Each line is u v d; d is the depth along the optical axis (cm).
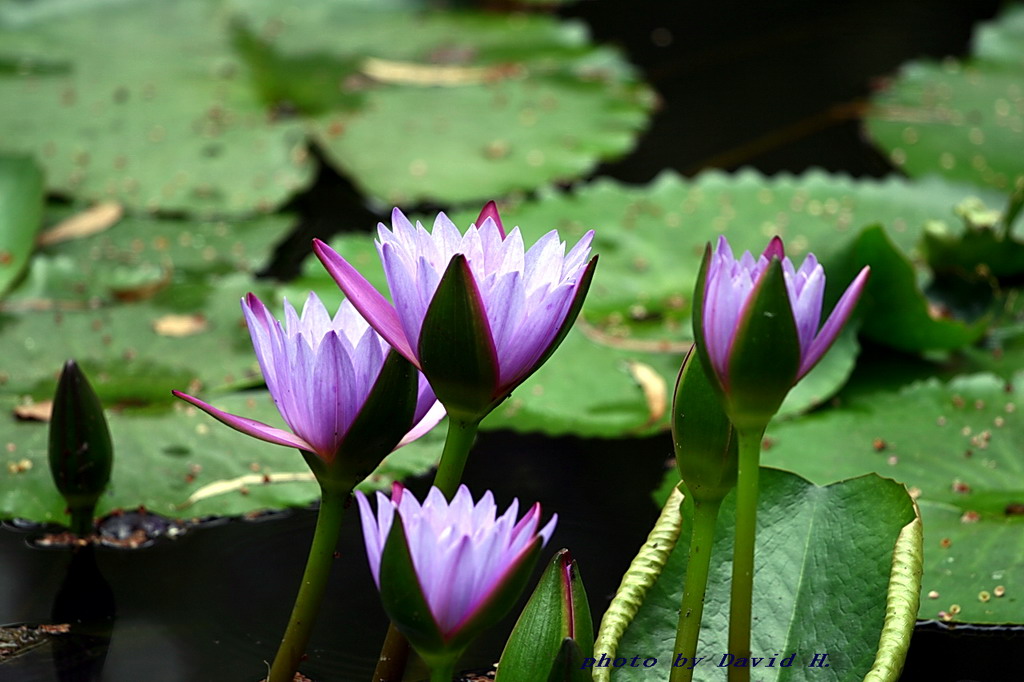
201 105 451
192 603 267
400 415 251
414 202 383
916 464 279
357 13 584
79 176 387
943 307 330
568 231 357
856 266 293
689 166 427
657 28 586
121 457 279
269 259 351
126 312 312
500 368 249
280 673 254
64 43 512
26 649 262
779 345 246
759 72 521
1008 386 287
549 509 276
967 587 268
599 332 314
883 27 580
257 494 277
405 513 247
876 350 311
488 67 519
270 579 269
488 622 246
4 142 407
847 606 256
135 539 273
